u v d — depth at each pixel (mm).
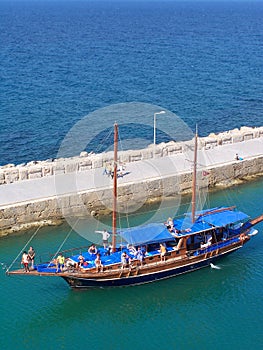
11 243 49219
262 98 114188
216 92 119188
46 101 107562
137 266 43625
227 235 48375
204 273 46688
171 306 42562
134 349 37781
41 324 40062
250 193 61406
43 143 81750
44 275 41406
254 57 167125
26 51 178500
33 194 53438
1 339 38344
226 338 38938
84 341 38562
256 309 42156
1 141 81875
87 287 43375
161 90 120812
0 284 44094
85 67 147500
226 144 70000
